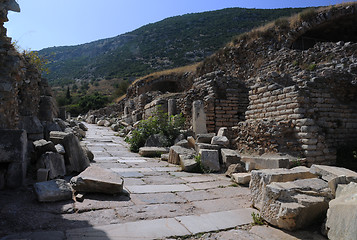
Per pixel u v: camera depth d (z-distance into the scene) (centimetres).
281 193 378
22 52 852
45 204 418
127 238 325
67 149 613
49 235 319
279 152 798
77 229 342
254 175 459
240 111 1316
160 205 449
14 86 597
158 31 10956
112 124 2098
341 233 316
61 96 5700
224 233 354
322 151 766
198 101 1159
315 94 898
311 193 390
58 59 13012
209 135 957
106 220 376
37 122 782
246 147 931
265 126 855
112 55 10331
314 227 372
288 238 343
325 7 1838
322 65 1276
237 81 1356
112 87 7019
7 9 560
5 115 564
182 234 343
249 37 2047
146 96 2175
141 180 621
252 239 339
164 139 1085
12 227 334
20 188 475
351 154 852
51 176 531
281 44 1836
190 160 765
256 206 445
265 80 980
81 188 466
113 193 480
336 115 925
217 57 2295
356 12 1719
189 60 7425
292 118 823
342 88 1010
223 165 769
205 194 527
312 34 2086
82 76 9175
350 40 2156
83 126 1708
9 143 483
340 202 335
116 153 1020
